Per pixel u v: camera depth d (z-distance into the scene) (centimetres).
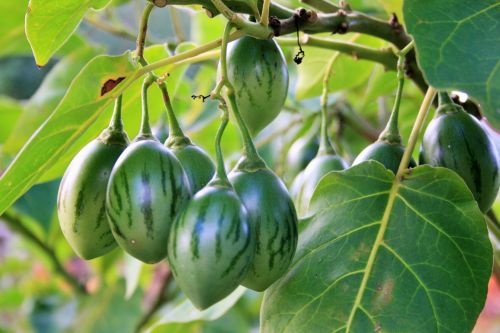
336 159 74
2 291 155
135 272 94
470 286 65
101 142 66
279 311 67
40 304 145
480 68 58
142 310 122
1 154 101
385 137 70
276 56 68
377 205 68
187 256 60
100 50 96
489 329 137
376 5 97
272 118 69
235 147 114
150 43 113
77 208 65
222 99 63
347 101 106
